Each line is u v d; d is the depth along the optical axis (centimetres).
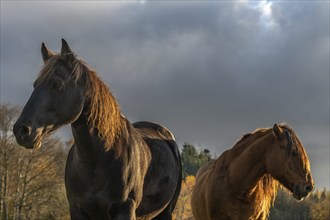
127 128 562
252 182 758
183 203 3541
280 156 724
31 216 3281
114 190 526
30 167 3183
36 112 462
